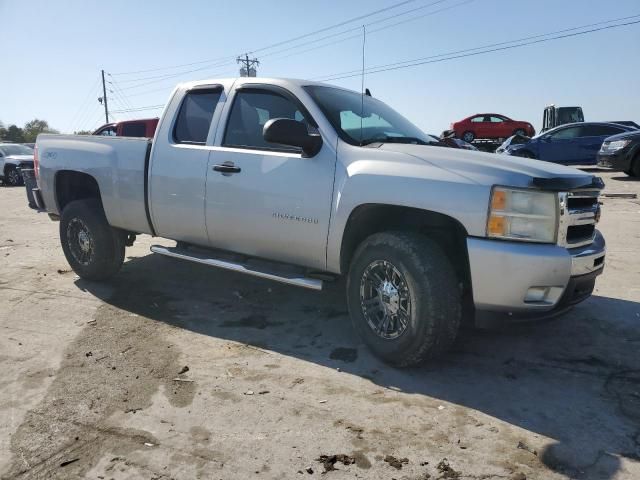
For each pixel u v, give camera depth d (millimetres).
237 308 4805
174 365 3645
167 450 2691
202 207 4371
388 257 3455
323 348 3938
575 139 17188
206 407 3098
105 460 2617
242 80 4434
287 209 3887
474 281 3209
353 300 3744
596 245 3580
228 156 4227
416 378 3457
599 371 3557
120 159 4898
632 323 4352
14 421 2953
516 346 3951
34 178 6051
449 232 3562
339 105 4125
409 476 2490
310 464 2576
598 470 2535
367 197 3467
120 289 5340
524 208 3139
